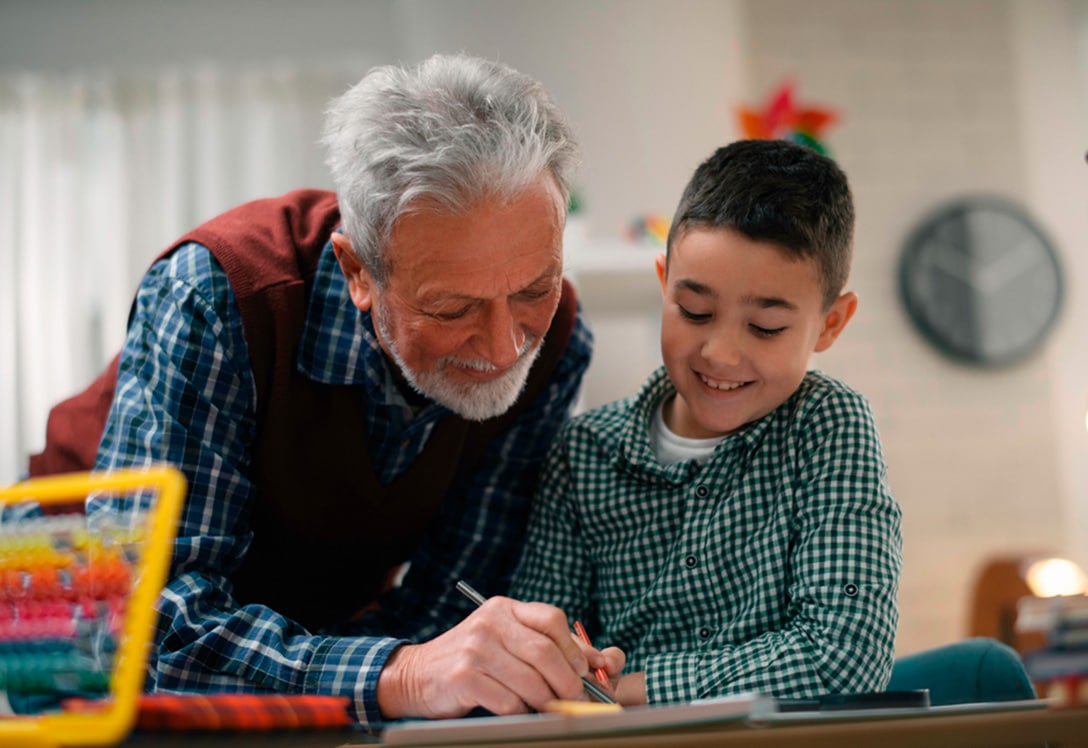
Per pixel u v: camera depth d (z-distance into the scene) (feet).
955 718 2.27
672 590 3.84
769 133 9.64
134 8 12.23
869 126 12.63
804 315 3.69
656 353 9.96
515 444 4.41
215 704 2.22
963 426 12.38
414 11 10.33
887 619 3.40
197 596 3.46
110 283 11.73
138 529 2.26
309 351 3.96
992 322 12.46
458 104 3.38
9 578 2.27
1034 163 12.85
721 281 3.63
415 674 3.07
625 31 10.31
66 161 11.85
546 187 3.40
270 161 12.10
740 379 3.71
